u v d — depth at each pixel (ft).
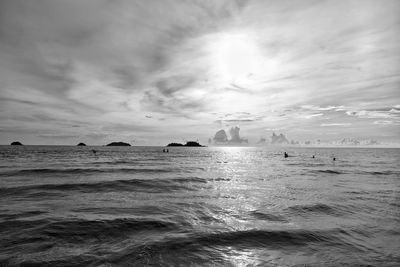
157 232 28.63
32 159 174.81
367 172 109.91
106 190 56.65
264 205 43.50
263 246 25.14
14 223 30.60
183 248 24.21
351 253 23.80
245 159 231.09
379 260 22.36
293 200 48.14
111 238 26.63
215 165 148.77
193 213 37.37
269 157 280.51
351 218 36.17
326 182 75.51
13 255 22.15
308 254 23.45
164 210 38.83
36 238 26.14
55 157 206.08
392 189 63.31
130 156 253.24
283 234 28.43
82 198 47.32
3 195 49.57
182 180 75.20
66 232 27.99
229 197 50.75
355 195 54.60
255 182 74.02
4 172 89.45
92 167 115.65
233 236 27.55
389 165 161.89
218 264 21.18
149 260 21.58
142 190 57.93
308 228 30.81
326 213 38.86
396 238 28.09
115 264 20.75
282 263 21.52
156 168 117.91
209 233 28.40
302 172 107.24
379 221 34.76
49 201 44.27
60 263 20.75
